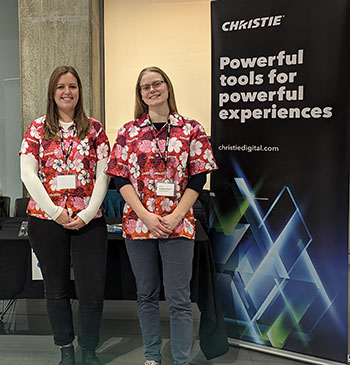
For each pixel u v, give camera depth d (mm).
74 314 2781
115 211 3107
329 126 1980
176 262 1896
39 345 2352
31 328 2572
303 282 2123
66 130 1955
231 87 2201
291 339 2189
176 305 1927
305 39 1984
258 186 2184
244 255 2268
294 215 2107
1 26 3730
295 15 1993
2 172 3869
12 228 2395
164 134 1906
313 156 2031
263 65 2096
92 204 1923
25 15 3527
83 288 1997
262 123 2141
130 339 2432
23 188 3699
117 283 2182
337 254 2029
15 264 2160
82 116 1970
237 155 2229
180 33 3799
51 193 1911
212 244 2359
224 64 2203
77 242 1960
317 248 2072
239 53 2152
